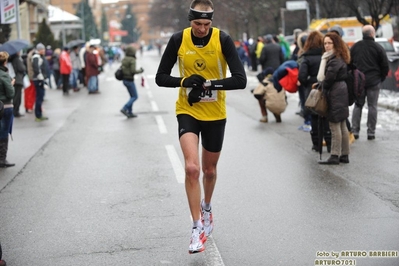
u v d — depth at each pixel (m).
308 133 23.00
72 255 10.15
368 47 20.58
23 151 20.98
